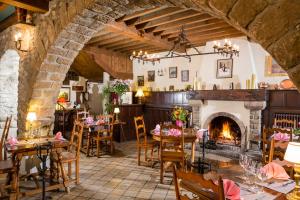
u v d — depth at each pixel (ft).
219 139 22.98
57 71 12.15
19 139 12.48
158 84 27.73
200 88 23.75
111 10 8.77
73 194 11.89
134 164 17.03
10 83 16.08
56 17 10.36
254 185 6.59
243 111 20.90
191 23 16.14
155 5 8.11
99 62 24.54
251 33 3.57
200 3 4.20
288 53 3.22
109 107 26.23
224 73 22.36
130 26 16.78
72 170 15.49
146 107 28.17
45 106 13.21
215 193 5.01
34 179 13.01
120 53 27.02
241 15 3.62
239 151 20.29
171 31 18.49
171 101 25.89
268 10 3.37
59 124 30.17
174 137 13.16
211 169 15.75
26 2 9.59
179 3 5.37
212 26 17.08
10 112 16.39
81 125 13.42
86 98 34.12
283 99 19.27
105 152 20.49
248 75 21.06
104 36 19.85
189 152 20.40
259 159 17.65
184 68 25.70
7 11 12.41
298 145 5.97
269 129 14.01
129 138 26.43
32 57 12.31
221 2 3.82
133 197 11.62
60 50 11.12
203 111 23.22
